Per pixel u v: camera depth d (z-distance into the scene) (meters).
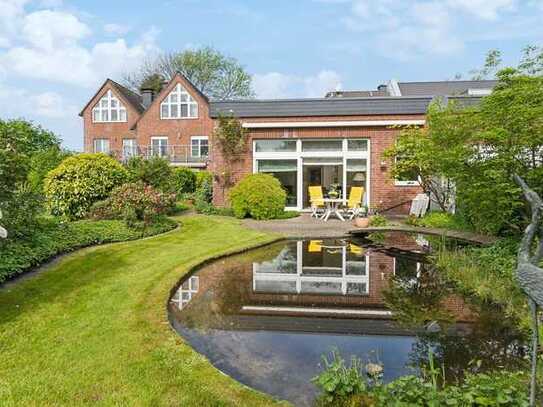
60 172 11.83
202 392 3.14
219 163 16.67
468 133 8.35
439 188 12.69
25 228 7.75
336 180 16.25
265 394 3.18
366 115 15.63
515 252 7.07
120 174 12.55
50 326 4.38
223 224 12.36
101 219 11.19
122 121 33.56
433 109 10.44
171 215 14.30
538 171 6.93
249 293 6.36
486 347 4.34
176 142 30.25
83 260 7.42
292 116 16.02
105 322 4.53
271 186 14.35
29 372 3.37
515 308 5.33
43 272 6.55
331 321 5.15
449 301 5.98
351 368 3.57
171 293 5.92
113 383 3.22
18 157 7.51
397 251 9.83
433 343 4.45
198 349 4.23
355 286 6.85
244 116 16.34
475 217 9.12
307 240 11.14
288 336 4.63
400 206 15.79
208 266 8.01
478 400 2.75
